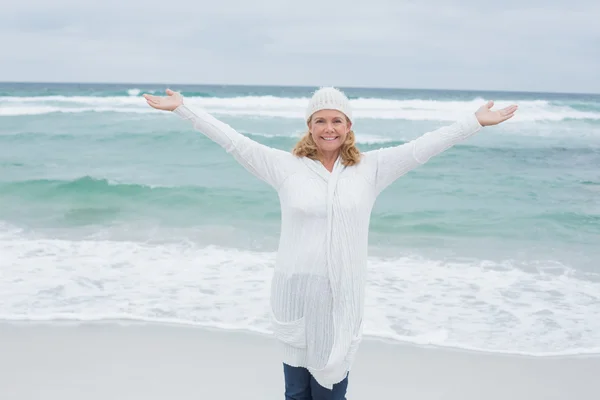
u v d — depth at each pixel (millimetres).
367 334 5434
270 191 12047
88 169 14609
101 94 46531
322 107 2836
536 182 13445
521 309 6105
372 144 19078
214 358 4922
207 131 3020
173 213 10453
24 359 4871
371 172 2932
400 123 23984
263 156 2971
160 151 16844
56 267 7312
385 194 12148
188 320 5684
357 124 23641
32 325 5570
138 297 6293
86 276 6973
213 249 8203
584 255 8180
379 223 9914
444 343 5266
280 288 2910
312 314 2848
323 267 2822
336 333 2832
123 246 8344
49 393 4301
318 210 2820
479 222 10016
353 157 2910
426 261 7816
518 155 17234
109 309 5949
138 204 11078
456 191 12406
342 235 2814
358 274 2875
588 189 12789
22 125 22266
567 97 91375
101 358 4898
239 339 5289
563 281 7043
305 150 2955
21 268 7258
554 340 5367
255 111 26891
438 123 23938
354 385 4523
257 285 6680
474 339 5363
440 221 10047
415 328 5578
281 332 2928
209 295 6352
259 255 7906
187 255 7887
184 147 17312
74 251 8055
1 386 4398
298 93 64438
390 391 4438
